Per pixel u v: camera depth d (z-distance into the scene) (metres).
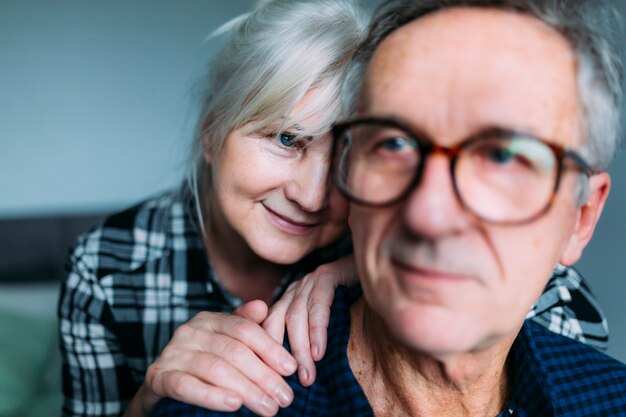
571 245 0.73
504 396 0.82
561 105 0.63
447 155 0.60
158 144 2.21
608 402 0.82
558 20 0.64
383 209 0.63
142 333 1.37
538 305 1.16
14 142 2.13
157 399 0.90
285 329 0.89
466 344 0.62
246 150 1.06
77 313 1.36
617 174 1.88
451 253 0.60
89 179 2.20
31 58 2.10
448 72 0.62
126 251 1.37
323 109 1.00
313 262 1.30
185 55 2.19
